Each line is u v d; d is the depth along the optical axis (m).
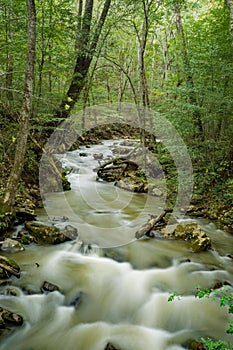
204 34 8.75
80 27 10.57
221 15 8.59
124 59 21.28
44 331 3.69
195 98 8.27
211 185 8.38
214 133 8.69
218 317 3.95
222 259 5.51
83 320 3.94
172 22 17.03
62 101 10.55
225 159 8.39
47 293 4.29
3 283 4.36
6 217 5.68
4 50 8.36
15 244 5.35
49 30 9.40
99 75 16.80
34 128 8.86
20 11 8.09
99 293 4.43
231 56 7.76
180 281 4.75
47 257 5.24
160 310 4.12
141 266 5.15
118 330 3.79
